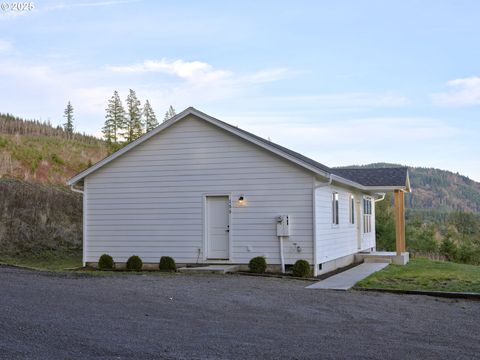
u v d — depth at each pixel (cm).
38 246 2462
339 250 1981
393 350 726
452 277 1594
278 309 1017
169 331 798
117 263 1833
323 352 705
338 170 2542
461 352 724
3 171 3391
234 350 702
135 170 1834
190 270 1638
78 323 821
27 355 639
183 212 1786
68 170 4134
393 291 1298
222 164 1755
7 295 1044
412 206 9012
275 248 1697
